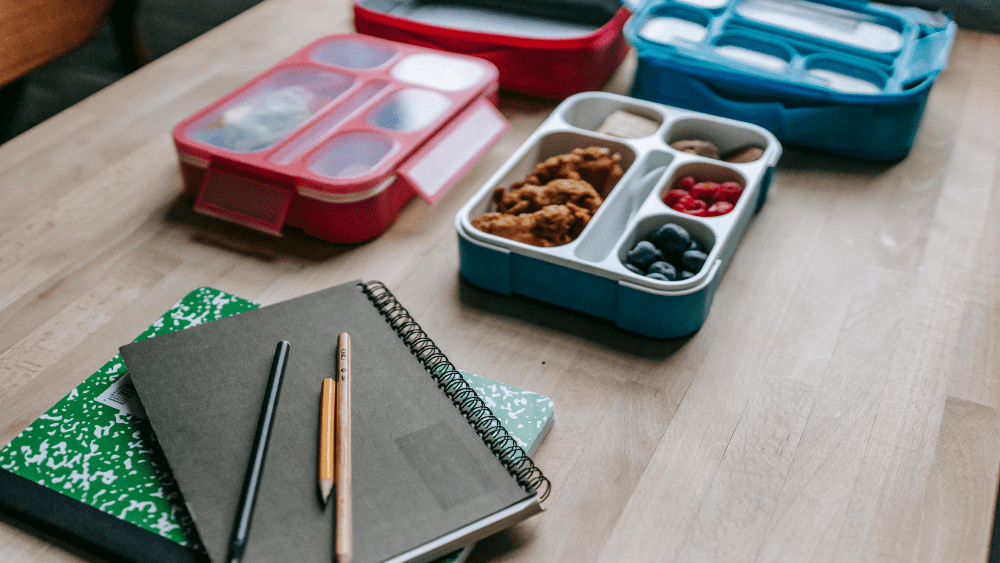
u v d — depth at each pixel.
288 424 0.66
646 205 0.92
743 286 0.91
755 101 1.15
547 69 1.25
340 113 1.08
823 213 1.03
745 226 0.98
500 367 0.81
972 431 0.73
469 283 0.92
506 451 0.66
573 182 0.95
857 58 1.17
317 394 0.69
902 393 0.77
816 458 0.71
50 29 1.33
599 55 1.26
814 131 1.13
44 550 0.63
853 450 0.72
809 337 0.84
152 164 1.12
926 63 1.10
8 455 0.67
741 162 1.03
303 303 0.79
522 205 0.94
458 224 0.89
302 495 0.60
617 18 1.29
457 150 1.07
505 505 0.61
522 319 0.87
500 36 1.23
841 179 1.10
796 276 0.93
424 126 1.04
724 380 0.79
